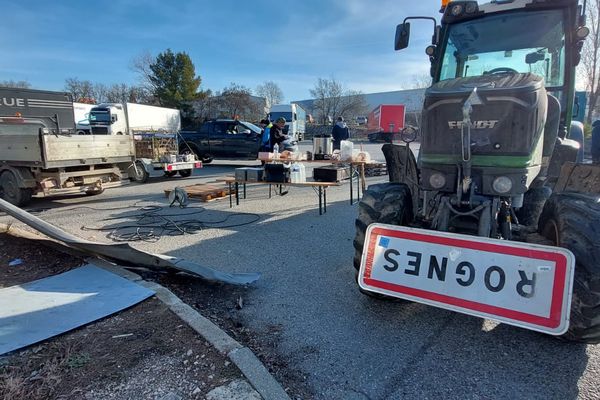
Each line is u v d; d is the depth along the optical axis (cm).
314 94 5422
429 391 222
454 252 247
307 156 761
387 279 266
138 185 1057
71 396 207
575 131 548
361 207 314
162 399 204
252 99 4522
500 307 229
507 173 263
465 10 402
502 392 220
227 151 1530
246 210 724
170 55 4172
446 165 283
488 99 261
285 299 342
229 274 375
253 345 269
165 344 254
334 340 276
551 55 379
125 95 5416
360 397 217
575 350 258
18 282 357
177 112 1898
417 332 285
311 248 488
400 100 5172
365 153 738
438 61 426
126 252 390
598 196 252
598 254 222
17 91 1023
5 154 752
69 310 298
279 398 204
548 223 275
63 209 741
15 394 207
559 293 216
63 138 727
